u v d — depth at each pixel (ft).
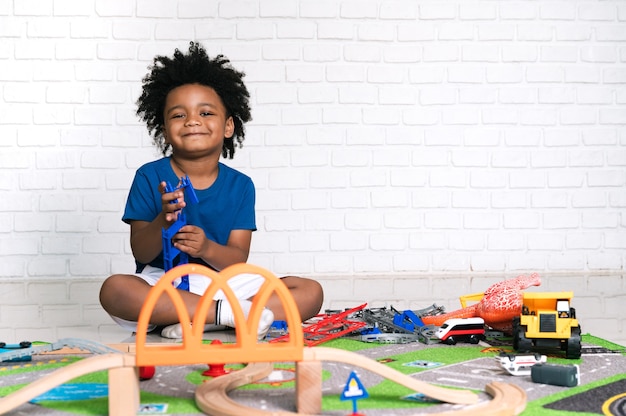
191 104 6.98
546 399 4.27
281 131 10.06
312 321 7.13
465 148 10.28
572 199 10.33
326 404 4.18
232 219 7.14
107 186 9.96
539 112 10.30
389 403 4.22
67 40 9.96
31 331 6.85
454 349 5.83
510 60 10.28
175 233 6.26
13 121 9.93
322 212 10.12
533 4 10.28
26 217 9.93
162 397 4.37
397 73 10.19
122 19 9.97
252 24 10.02
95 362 3.89
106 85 9.98
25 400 3.78
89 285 9.50
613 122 10.34
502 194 10.30
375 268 10.19
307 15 10.06
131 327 6.57
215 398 4.12
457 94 10.25
